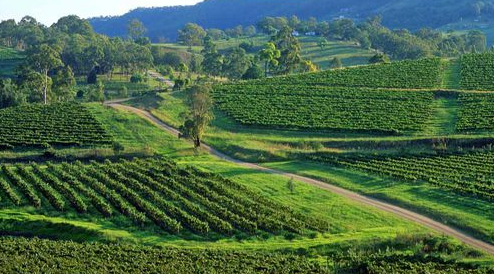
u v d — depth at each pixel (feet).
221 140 454.81
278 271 217.77
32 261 220.23
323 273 215.92
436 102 547.49
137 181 335.26
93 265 219.20
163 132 474.90
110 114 512.63
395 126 473.26
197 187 331.16
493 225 279.08
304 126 479.82
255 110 529.04
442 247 251.80
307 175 371.15
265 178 355.56
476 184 336.08
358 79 636.89
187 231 274.57
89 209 296.92
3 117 490.08
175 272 213.87
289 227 275.39
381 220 287.48
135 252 238.27
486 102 530.68
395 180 353.51
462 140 423.64
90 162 387.96
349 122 488.44
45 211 294.25
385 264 221.87
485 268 222.28
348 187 345.51
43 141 432.25
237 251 243.60
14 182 335.26
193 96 440.45
